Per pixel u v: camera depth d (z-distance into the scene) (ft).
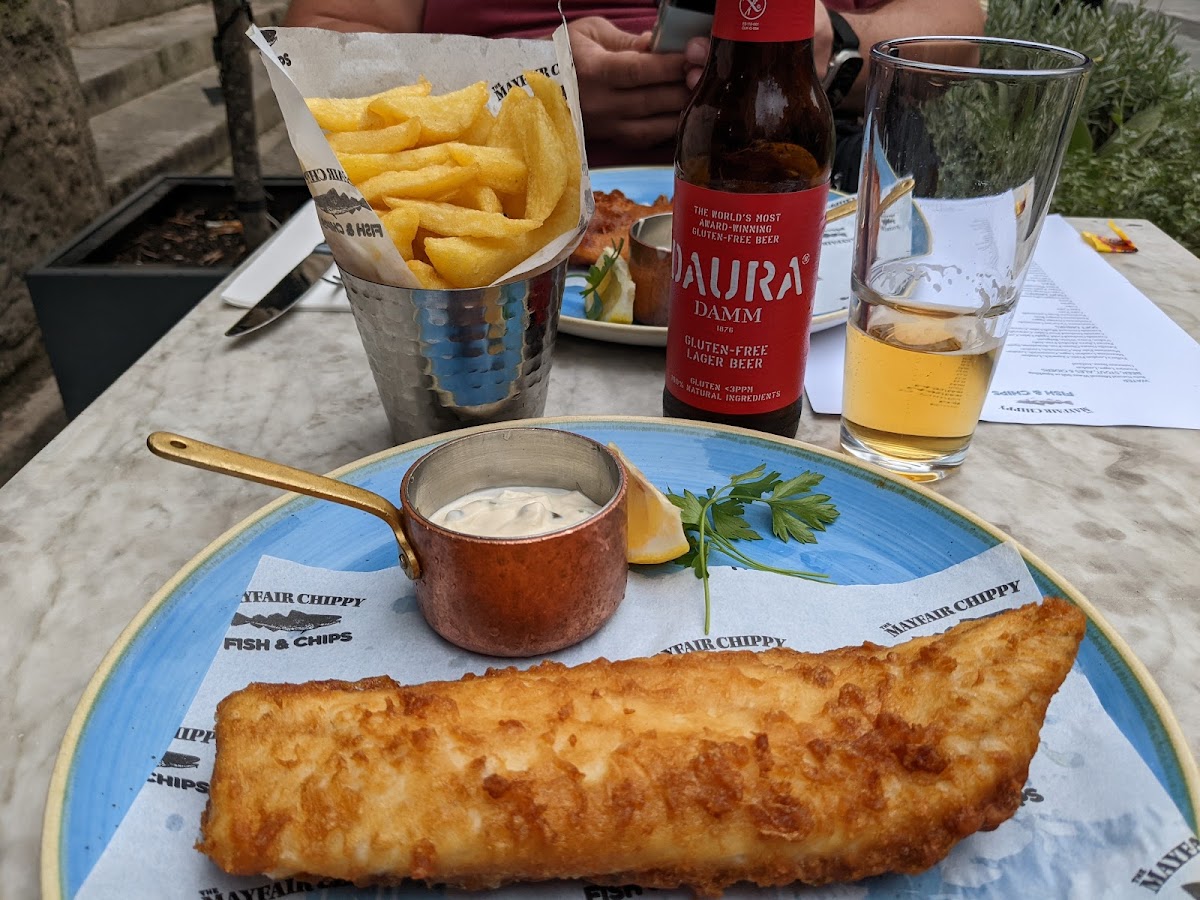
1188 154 3.41
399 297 1.14
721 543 1.06
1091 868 0.71
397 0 2.85
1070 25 3.76
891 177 1.17
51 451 1.34
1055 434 1.38
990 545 1.03
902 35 2.77
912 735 0.73
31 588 1.08
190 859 0.72
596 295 1.59
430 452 1.02
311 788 0.70
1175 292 1.83
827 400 1.44
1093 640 0.89
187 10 7.30
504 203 1.26
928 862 0.70
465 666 0.93
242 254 2.47
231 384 1.52
